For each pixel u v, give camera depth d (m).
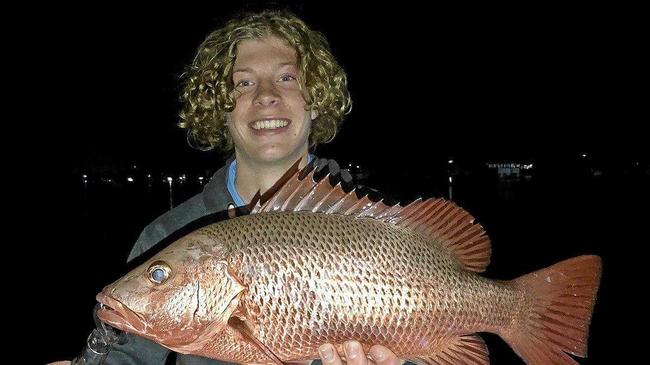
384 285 0.57
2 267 3.07
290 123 0.72
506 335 0.62
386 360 0.56
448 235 0.61
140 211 6.35
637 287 2.34
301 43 0.75
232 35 0.75
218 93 0.73
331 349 0.55
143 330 0.56
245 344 0.56
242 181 0.74
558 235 3.80
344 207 0.60
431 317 0.58
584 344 0.61
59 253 3.51
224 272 0.56
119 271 2.95
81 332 2.02
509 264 2.94
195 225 0.72
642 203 6.17
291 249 0.56
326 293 0.56
